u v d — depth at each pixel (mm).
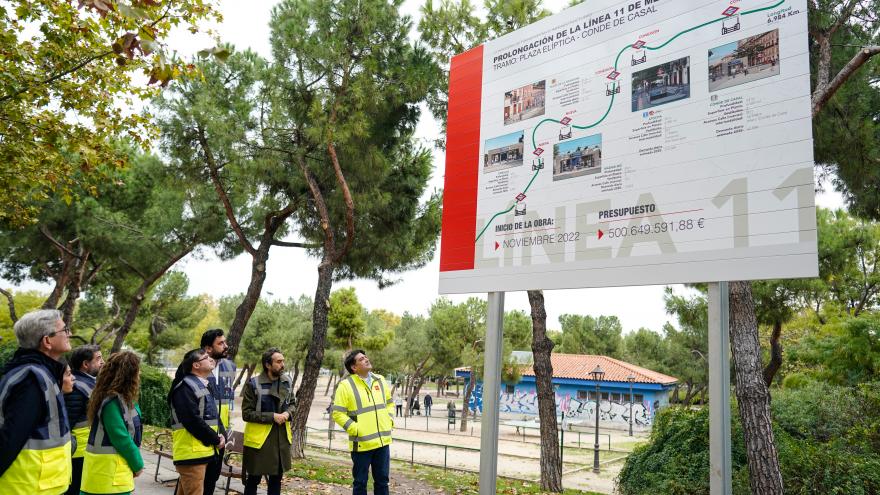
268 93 11906
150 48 3885
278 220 13820
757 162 4059
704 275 4195
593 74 5180
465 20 10953
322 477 8383
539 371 10703
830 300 17000
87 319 31844
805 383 13938
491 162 5879
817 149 8742
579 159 5125
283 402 5730
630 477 10953
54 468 3145
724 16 4398
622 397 34531
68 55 8891
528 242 5395
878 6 7934
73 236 18812
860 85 8383
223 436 5273
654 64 4754
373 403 5863
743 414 7551
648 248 4531
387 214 13258
